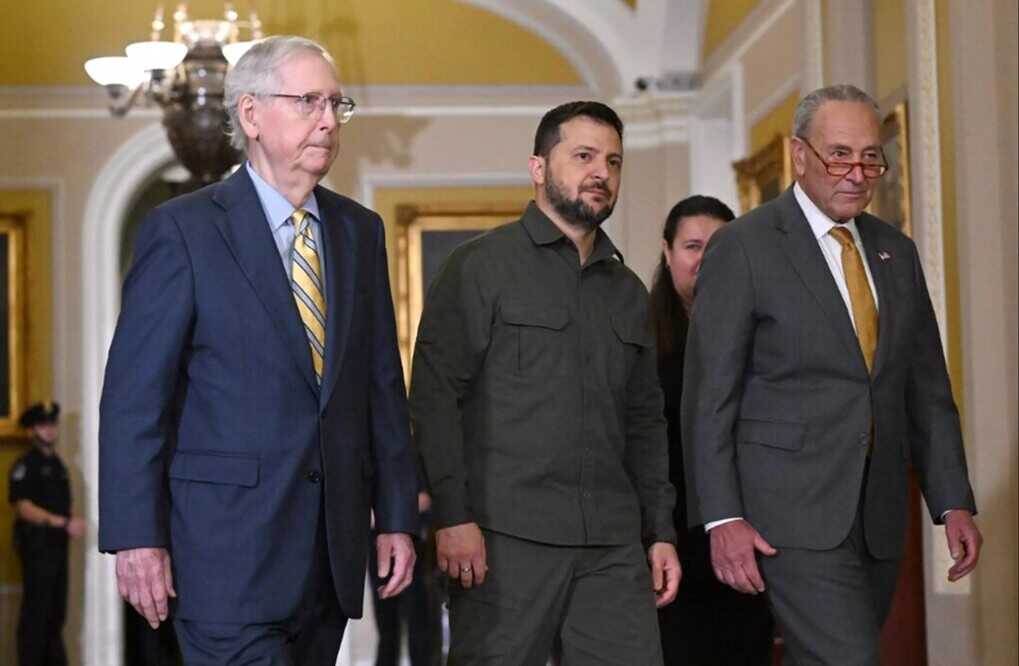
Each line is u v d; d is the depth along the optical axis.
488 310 3.81
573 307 3.85
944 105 5.98
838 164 3.65
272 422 3.21
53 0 10.81
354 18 11.03
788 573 3.61
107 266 10.82
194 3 10.81
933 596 5.82
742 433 3.71
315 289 3.31
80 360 10.80
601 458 3.83
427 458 3.76
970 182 5.54
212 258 3.23
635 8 10.70
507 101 11.06
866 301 3.71
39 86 10.80
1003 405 5.48
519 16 11.01
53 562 10.19
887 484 3.69
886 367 3.68
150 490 3.16
